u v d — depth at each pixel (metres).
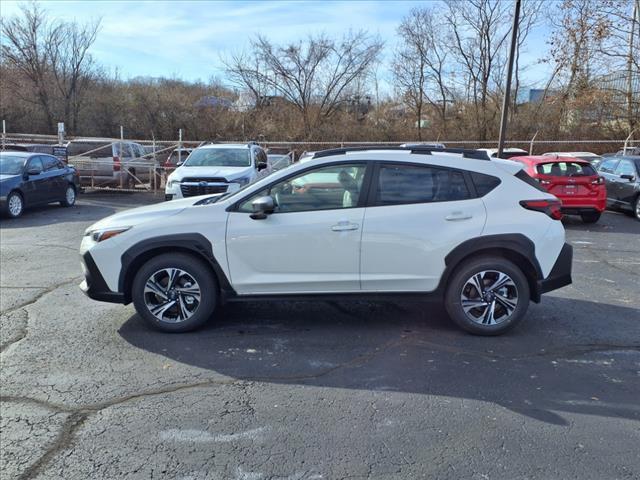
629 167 13.61
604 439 3.21
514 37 16.88
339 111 37.84
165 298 4.95
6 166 13.27
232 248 4.84
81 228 11.35
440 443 3.16
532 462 2.97
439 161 4.92
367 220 4.78
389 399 3.72
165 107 38.88
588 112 26.86
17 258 8.30
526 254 4.79
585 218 12.73
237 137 36.38
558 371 4.19
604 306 5.95
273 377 4.07
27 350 4.57
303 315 5.53
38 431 3.28
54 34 39.69
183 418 3.45
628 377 4.09
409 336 4.94
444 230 4.77
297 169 4.89
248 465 2.94
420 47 33.62
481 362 4.36
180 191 11.45
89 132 40.25
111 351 4.56
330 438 3.21
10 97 37.94
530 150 24.42
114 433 3.26
